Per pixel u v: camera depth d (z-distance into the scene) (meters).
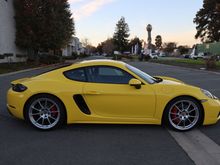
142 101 6.02
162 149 5.09
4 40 35.09
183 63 39.16
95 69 6.24
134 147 5.18
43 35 39.59
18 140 5.54
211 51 62.38
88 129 6.21
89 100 6.08
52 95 6.05
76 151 4.98
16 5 38.75
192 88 6.18
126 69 6.22
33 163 4.50
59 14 43.72
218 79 17.30
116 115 6.13
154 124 6.32
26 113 6.10
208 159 4.66
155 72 23.84
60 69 6.30
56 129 6.20
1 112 7.80
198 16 90.94
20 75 22.41
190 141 5.52
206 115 6.11
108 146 5.23
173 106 6.07
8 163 4.50
